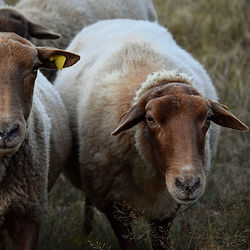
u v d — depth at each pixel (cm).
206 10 2127
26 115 828
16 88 802
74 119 1081
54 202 1232
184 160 801
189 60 1129
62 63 866
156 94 851
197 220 1102
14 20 1427
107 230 1129
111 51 1051
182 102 824
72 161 1107
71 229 1139
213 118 872
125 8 1712
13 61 812
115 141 938
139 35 1102
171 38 1212
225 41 1969
